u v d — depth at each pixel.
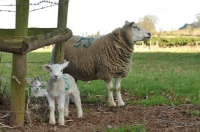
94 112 5.66
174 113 5.62
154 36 27.92
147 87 7.18
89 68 6.07
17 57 4.76
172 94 6.79
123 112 5.68
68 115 5.44
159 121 5.24
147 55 19.05
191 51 23.80
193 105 6.05
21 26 4.70
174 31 42.38
